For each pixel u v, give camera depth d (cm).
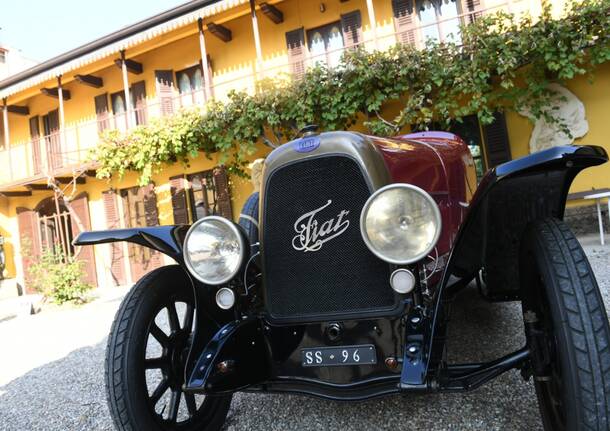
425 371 146
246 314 192
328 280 176
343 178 172
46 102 1330
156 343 400
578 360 128
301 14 1005
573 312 133
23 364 447
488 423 189
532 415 192
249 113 851
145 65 1162
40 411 291
